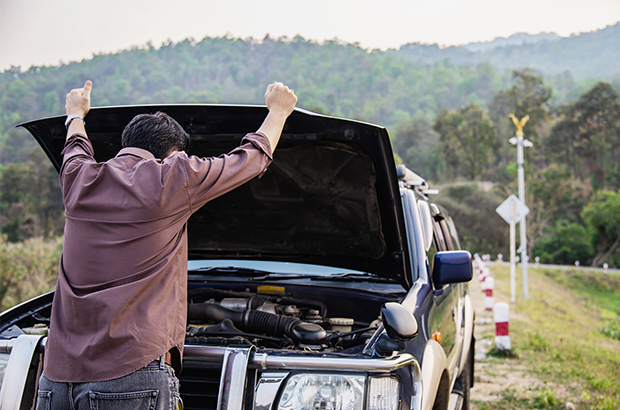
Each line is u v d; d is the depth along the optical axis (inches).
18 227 1900.8
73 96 89.9
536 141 3769.7
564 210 3161.9
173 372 72.4
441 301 129.8
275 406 81.2
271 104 82.4
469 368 196.2
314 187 121.3
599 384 235.5
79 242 69.8
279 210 132.4
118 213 69.0
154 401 68.5
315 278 137.0
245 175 75.0
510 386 235.9
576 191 3351.4
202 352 84.0
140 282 68.2
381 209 121.0
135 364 67.0
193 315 121.3
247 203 132.0
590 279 1530.5
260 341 112.2
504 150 4050.2
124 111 105.5
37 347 86.4
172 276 71.7
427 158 4685.0
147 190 68.8
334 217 128.4
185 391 88.8
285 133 107.0
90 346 66.6
